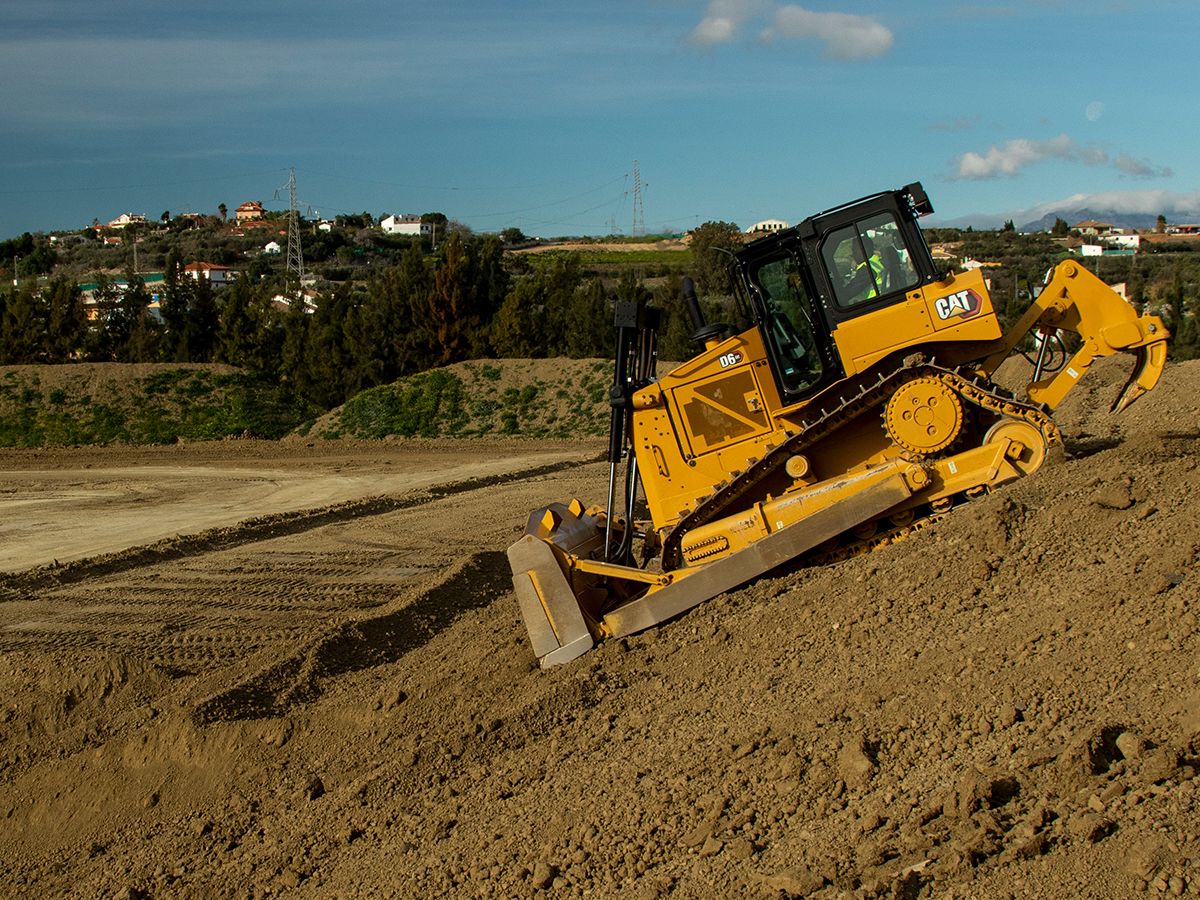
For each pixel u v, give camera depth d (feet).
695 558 29.76
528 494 72.64
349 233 472.44
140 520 75.20
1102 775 15.65
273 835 24.82
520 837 20.39
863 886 14.83
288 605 44.32
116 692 34.30
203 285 166.09
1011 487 27.14
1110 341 29.45
